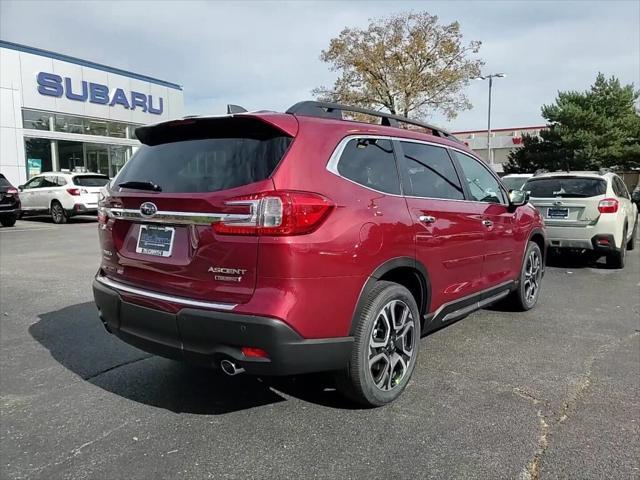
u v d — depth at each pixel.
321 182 3.11
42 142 22.03
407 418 3.37
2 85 20.22
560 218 8.62
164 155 3.51
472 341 4.90
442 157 4.44
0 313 5.78
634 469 2.78
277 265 2.87
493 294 5.07
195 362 3.11
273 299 2.87
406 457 2.91
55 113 22.41
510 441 3.07
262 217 2.87
